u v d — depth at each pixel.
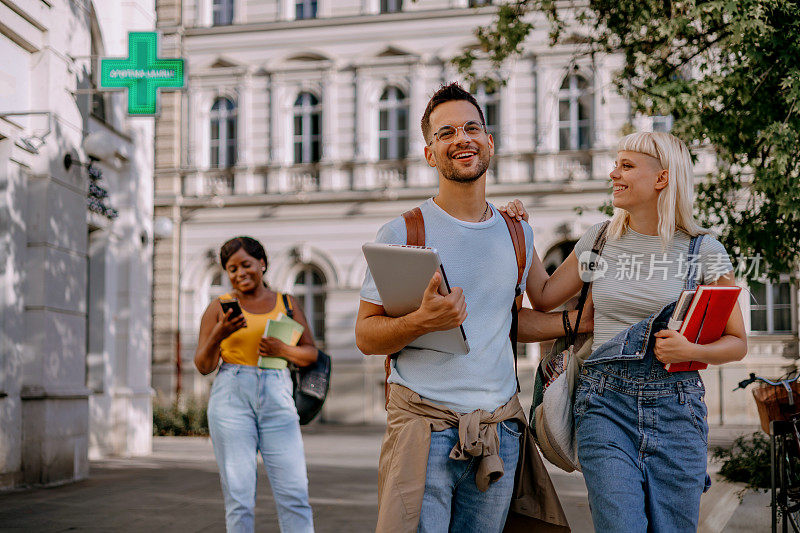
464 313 2.64
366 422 22.67
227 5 24.83
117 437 12.92
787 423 4.92
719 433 16.33
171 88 9.80
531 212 22.31
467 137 2.90
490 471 2.76
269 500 8.25
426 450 2.78
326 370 4.58
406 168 23.28
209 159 24.55
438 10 23.30
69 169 9.68
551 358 3.21
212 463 11.96
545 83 22.45
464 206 2.97
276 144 23.98
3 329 8.77
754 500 6.70
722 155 7.82
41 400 9.02
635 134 3.07
